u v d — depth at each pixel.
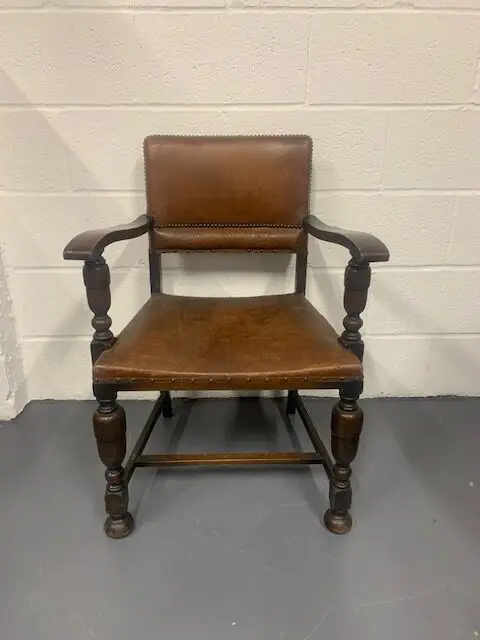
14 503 1.26
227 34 1.33
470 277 1.57
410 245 1.53
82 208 1.48
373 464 1.40
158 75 1.36
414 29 1.33
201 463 1.20
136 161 1.44
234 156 1.29
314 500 1.27
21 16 1.29
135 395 1.70
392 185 1.47
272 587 1.04
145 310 1.24
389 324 1.62
